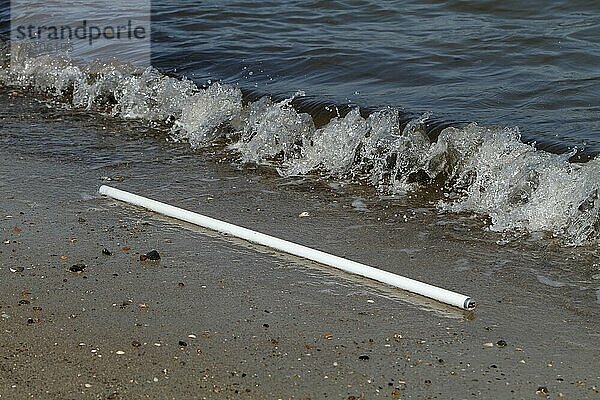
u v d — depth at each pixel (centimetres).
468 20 1041
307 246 547
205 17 1112
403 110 759
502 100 783
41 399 383
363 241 555
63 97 873
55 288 482
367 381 400
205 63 938
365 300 474
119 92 848
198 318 453
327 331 442
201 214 595
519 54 912
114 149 721
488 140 655
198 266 511
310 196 628
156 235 552
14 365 408
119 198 606
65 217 578
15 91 891
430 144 681
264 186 646
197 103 791
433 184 642
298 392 391
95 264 511
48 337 432
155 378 399
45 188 630
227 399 385
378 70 884
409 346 430
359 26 1041
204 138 740
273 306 466
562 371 411
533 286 494
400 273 511
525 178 607
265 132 717
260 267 511
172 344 427
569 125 712
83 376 399
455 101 783
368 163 672
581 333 444
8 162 686
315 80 870
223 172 673
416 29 1014
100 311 458
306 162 685
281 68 909
